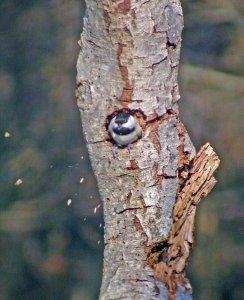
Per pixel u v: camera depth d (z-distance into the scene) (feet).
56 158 15.51
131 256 7.64
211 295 15.64
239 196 15.30
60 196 15.58
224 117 14.97
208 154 7.68
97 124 7.58
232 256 15.52
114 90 7.54
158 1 7.48
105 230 7.67
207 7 15.31
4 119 15.70
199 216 15.46
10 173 15.69
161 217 7.63
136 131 7.55
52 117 15.55
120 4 7.45
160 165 7.60
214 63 15.29
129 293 7.63
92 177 15.42
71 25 15.60
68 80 15.52
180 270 7.68
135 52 7.50
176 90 7.58
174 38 7.53
